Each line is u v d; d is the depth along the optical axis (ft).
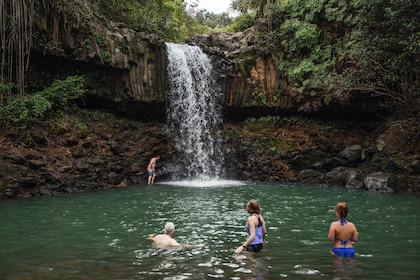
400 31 58.49
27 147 57.16
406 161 63.82
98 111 73.41
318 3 78.84
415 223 37.32
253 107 85.30
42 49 62.95
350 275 21.94
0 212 41.37
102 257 25.46
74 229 33.99
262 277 21.38
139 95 76.28
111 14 85.61
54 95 63.00
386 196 55.42
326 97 75.46
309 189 63.05
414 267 23.61
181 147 79.15
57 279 21.01
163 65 79.20
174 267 23.21
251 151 79.56
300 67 78.64
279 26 85.71
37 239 30.37
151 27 98.37
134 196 54.08
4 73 60.03
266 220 38.60
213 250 27.25
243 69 85.10
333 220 38.52
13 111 56.49
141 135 74.69
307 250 27.43
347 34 75.51
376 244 29.40
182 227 35.06
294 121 83.76
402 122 66.80
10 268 23.09
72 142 62.75
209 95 84.28
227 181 75.66
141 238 30.83
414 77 67.00
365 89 69.00
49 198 51.21
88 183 60.18
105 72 72.28
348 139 79.05
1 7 52.13
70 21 65.67
